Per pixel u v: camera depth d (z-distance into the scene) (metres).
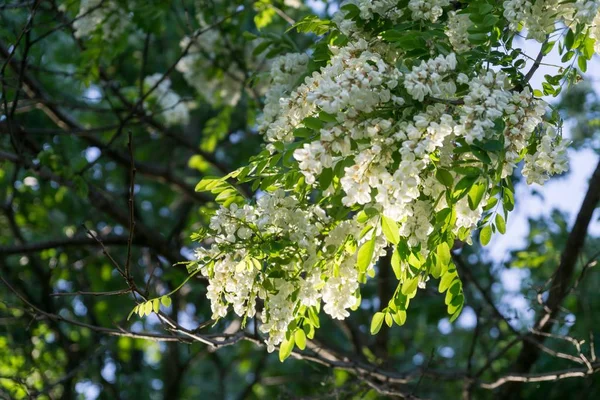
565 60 4.08
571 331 8.60
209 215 4.33
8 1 7.91
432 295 9.14
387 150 3.49
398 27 4.23
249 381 15.69
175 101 8.92
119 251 10.95
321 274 3.92
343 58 3.91
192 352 11.94
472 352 7.11
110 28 7.53
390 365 8.71
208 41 8.41
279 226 3.93
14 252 7.78
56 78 10.06
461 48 4.21
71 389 9.77
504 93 3.58
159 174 9.29
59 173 7.39
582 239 6.98
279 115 4.76
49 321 9.74
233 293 4.05
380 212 3.56
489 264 9.24
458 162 3.65
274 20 8.70
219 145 11.66
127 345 11.35
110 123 10.28
